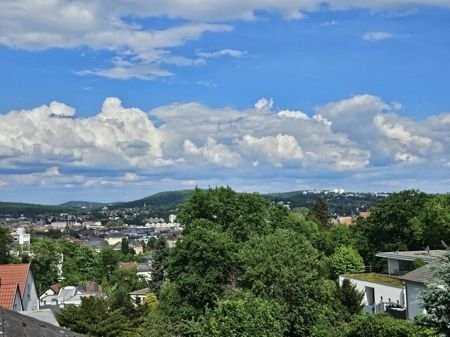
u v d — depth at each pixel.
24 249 118.75
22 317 16.30
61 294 102.88
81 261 155.75
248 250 44.84
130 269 148.88
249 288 42.69
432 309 22.77
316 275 42.59
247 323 34.50
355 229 89.56
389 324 31.47
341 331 36.16
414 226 72.06
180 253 50.50
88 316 39.06
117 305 53.91
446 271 22.84
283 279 40.53
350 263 74.62
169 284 55.06
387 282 54.41
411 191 77.94
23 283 44.84
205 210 63.19
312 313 40.38
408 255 57.31
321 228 108.00
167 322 46.22
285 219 83.31
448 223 67.69
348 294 44.94
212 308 47.59
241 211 63.44
